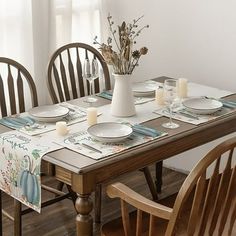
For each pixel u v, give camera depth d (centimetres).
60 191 296
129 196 197
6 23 327
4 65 330
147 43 372
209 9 336
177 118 260
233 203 226
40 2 341
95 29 380
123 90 259
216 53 341
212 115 264
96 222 308
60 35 356
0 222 279
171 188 355
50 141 233
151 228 195
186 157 372
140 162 225
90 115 250
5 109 282
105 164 211
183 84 292
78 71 318
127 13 377
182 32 353
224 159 346
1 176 241
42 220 310
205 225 201
